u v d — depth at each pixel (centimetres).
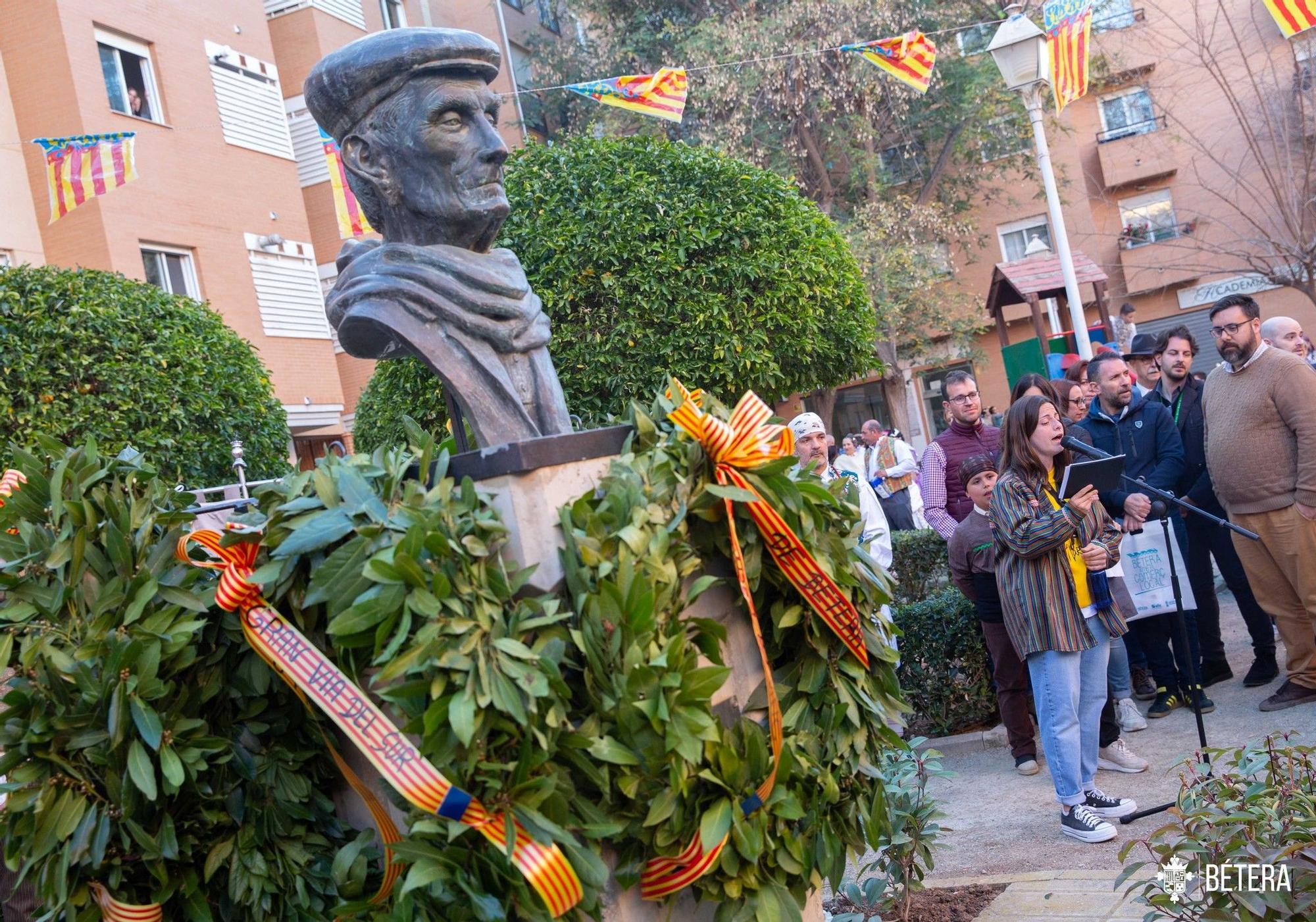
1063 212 2547
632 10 2278
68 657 237
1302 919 261
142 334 900
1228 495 592
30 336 833
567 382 826
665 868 235
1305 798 294
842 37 1980
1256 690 632
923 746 637
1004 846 465
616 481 240
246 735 258
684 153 876
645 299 823
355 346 321
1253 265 1717
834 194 2262
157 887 246
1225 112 2305
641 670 218
